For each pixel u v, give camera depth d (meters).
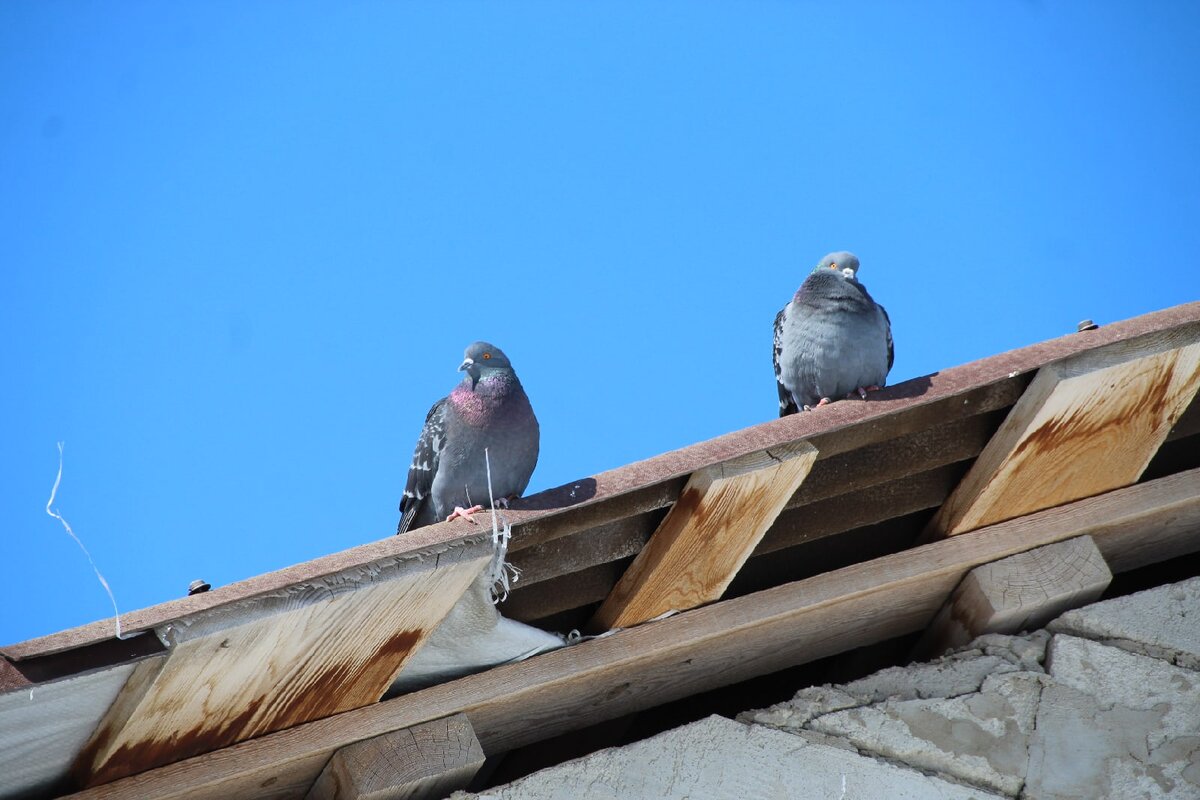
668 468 8.95
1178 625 10.48
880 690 10.20
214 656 8.24
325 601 8.34
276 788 9.62
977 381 9.51
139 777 8.92
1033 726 9.95
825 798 9.50
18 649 7.56
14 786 8.91
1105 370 9.70
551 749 11.38
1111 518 10.77
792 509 10.46
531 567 9.62
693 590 9.97
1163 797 9.61
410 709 9.49
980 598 10.59
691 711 11.73
